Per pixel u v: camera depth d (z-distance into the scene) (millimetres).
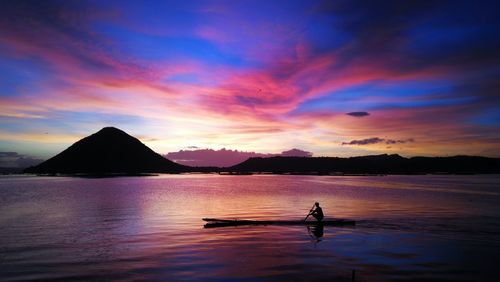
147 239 24328
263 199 59844
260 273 16578
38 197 66875
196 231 27219
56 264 18234
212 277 16031
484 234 25750
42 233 27328
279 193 75812
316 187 103438
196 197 64312
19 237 25734
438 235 25359
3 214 40406
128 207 46781
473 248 21422
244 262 18344
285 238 24391
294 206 47906
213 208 45156
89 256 19797
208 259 18953
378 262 18469
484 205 48969
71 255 20062
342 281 15547
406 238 24297
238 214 38562
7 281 15750
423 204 50594
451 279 15914
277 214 38625
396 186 110562
